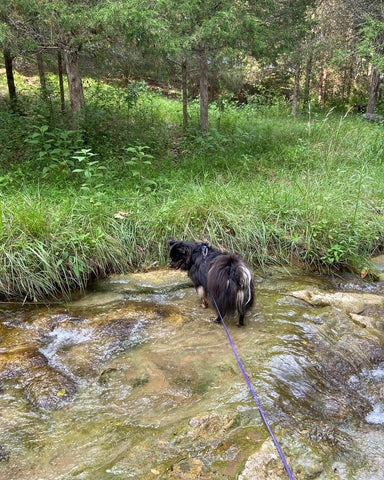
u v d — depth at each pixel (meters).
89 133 9.70
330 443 2.51
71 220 5.60
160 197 6.89
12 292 4.76
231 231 6.09
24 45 8.02
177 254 4.54
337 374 3.33
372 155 9.33
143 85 15.09
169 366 3.41
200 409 2.82
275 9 10.31
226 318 4.18
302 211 6.23
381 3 14.34
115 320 4.17
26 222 5.27
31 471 2.34
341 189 6.98
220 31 7.41
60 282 4.99
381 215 6.59
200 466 2.28
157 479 2.21
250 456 2.30
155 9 7.34
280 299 4.65
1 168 7.58
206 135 9.76
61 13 6.97
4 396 3.05
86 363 3.50
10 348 3.70
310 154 9.05
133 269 5.61
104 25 6.92
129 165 8.30
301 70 20.41
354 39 16.48
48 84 13.94
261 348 3.59
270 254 5.88
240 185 7.23
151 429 2.65
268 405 2.80
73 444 2.55
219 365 3.37
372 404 3.04
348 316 4.26
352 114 17.30
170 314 4.32
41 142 8.54
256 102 18.23
